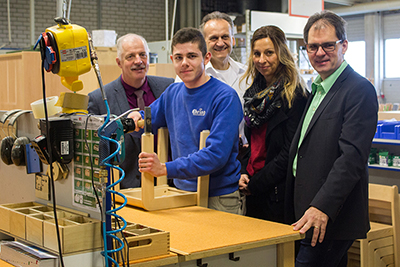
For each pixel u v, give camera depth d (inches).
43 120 45.1
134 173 82.8
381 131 139.3
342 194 64.1
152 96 95.6
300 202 71.5
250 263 53.9
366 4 364.8
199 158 65.0
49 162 45.2
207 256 48.1
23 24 337.4
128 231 48.2
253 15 222.4
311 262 70.6
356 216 68.2
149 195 66.3
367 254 99.3
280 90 81.1
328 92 71.2
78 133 45.6
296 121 80.4
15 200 60.8
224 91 68.5
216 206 71.7
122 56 89.4
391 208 104.3
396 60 405.4
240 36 261.7
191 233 54.2
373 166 140.5
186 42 67.7
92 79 140.3
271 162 81.6
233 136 67.0
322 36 70.2
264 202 84.3
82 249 42.2
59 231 41.2
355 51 423.5
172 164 64.8
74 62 41.3
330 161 68.9
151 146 65.1
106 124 41.9
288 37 231.3
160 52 218.7
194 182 73.2
